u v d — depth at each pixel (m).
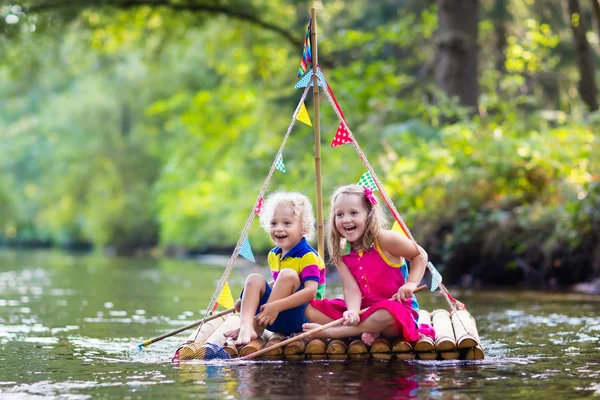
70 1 19.08
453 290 11.82
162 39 22.78
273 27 21.02
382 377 4.64
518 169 13.53
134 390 4.29
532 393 4.16
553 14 22.08
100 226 38.84
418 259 5.91
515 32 23.34
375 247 5.89
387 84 18.27
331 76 18.94
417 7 23.50
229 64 25.25
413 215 14.34
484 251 13.27
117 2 19.67
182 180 31.66
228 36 23.39
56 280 15.33
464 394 4.13
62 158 40.16
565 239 12.32
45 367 5.12
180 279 15.64
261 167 22.94
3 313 8.92
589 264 12.24
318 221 6.47
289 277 5.68
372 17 24.16
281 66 23.72
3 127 45.75
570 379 4.58
